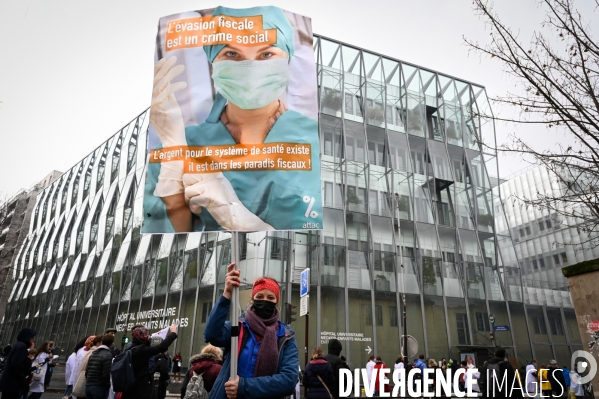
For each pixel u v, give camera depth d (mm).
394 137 31422
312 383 6906
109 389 6727
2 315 64250
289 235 25219
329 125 29469
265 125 4172
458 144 33594
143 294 31016
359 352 24750
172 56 4371
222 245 26594
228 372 3062
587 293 7996
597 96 6766
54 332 40969
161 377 7613
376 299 26453
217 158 4094
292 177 4059
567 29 6836
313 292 24766
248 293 23172
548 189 56375
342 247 26625
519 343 29672
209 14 4441
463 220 31391
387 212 28953
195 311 26391
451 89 35125
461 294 29078
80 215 45406
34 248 54875
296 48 4430
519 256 60750
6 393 6711
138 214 35219
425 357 26328
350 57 32188
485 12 7355
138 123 40250
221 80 4277
